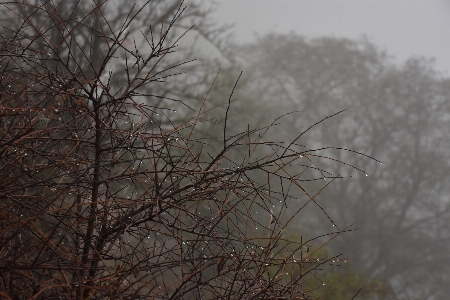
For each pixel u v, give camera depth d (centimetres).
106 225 299
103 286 248
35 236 272
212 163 294
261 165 282
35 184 259
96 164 282
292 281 317
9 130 263
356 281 1072
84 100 281
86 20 573
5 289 236
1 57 282
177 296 270
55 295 251
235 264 291
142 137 279
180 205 284
